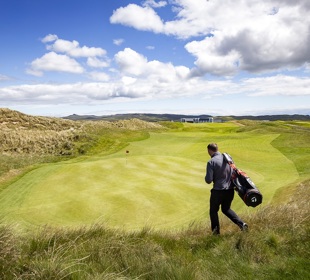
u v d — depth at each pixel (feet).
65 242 15.85
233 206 40.01
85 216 37.63
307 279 12.34
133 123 206.08
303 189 42.45
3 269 12.12
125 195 44.91
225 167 19.07
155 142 122.01
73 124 169.07
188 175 58.85
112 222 35.60
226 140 114.21
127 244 15.74
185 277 12.43
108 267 12.89
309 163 71.77
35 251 14.25
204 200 43.50
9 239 13.93
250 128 164.04
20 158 95.25
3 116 159.02
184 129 193.67
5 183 54.70
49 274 11.91
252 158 83.82
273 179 57.98
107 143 121.80
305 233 16.61
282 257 14.74
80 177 56.18
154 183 51.93
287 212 20.90
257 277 13.01
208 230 20.38
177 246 17.12
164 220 36.19
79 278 11.73
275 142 102.42
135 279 12.15
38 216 37.83
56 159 100.27
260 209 23.44
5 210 40.42
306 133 115.55
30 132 140.26
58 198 44.52
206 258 15.33
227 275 13.28
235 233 18.03
